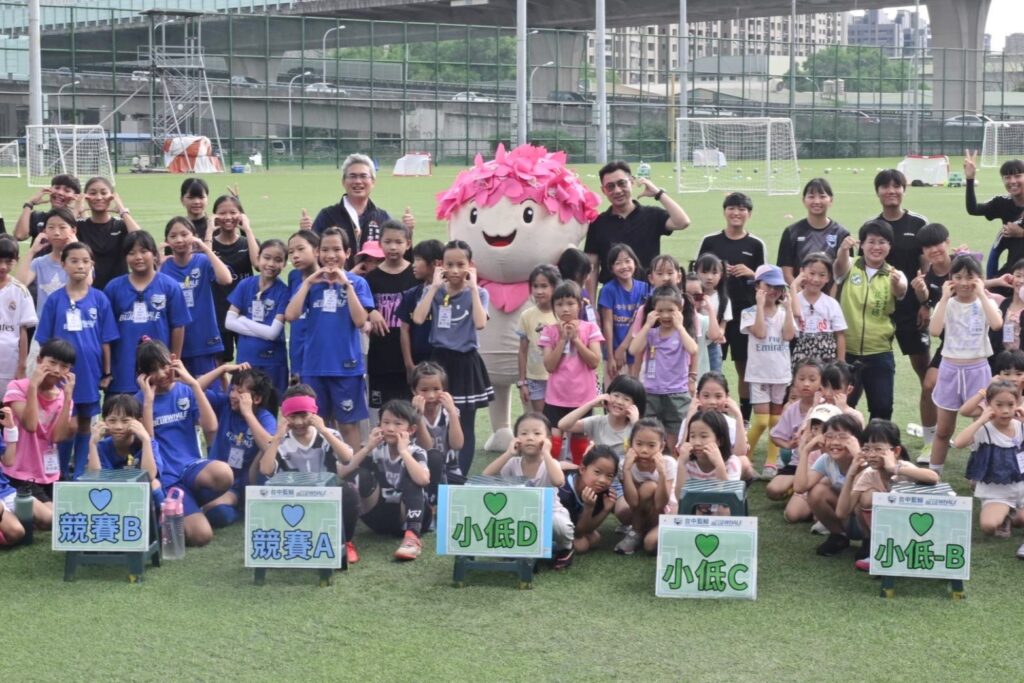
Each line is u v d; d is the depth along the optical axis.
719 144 49.38
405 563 6.42
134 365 7.83
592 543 6.67
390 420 6.68
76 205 9.27
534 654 5.24
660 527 5.91
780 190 32.09
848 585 6.07
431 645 5.34
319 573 6.12
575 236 8.59
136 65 45.56
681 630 5.49
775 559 6.47
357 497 6.44
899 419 9.41
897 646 5.30
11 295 8.11
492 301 8.43
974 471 6.84
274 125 47.66
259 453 7.15
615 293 8.43
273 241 8.08
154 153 44.69
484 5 62.69
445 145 50.62
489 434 9.10
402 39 49.25
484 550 6.06
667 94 53.81
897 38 182.38
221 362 9.08
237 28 46.72
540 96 51.62
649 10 64.94
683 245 18.59
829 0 63.03
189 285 8.34
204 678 5.02
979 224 21.55
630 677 5.01
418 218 22.88
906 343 8.82
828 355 8.22
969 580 6.10
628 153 52.97
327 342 7.66
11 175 36.47
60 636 5.44
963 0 62.19
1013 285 8.18
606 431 7.20
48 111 44.69
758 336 8.12
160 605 5.82
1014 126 56.44
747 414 9.09
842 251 8.52
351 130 48.97
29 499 6.74
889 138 58.78
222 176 39.19
